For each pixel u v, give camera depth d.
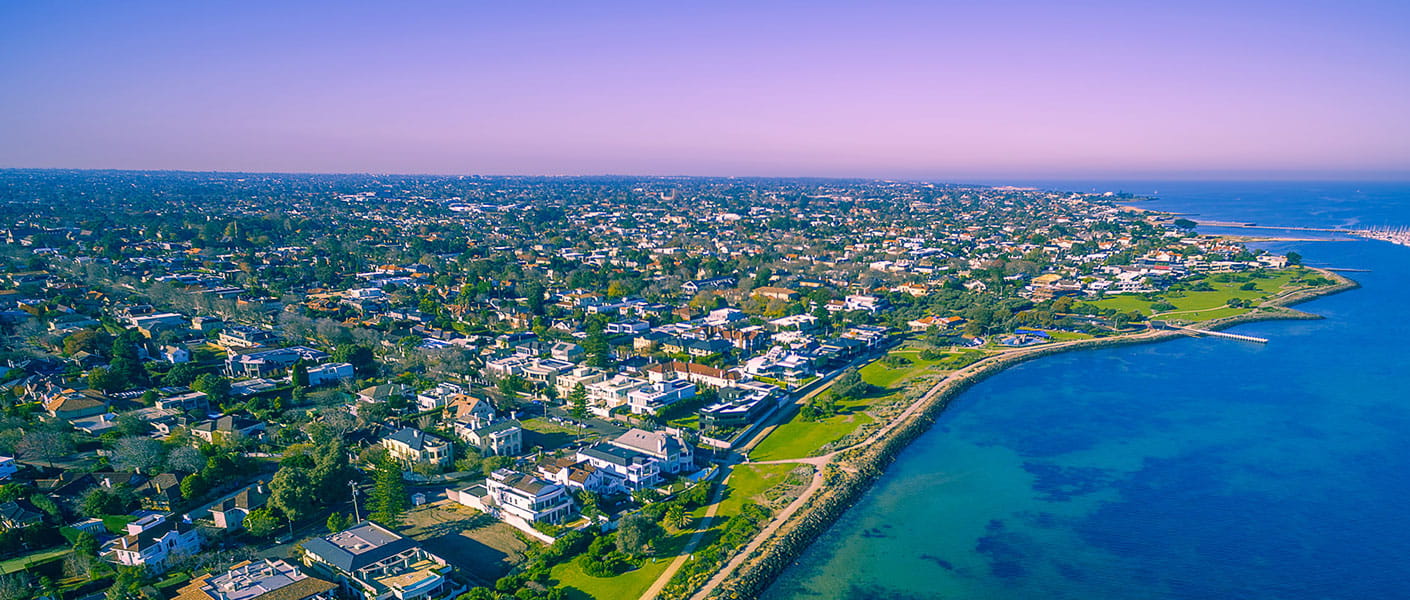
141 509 176.50
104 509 169.50
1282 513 197.88
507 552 169.12
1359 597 163.00
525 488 179.88
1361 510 199.12
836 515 193.62
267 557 162.88
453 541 173.12
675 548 171.38
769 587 163.88
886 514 197.00
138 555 153.00
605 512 184.38
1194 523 193.38
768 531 179.88
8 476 187.50
